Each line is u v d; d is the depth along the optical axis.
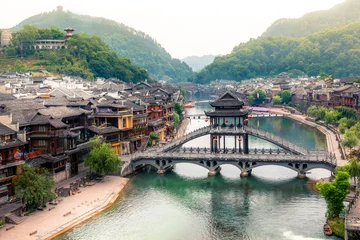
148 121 157.88
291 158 107.44
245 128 119.69
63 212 85.62
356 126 160.00
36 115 102.69
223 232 77.50
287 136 182.62
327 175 112.25
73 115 114.69
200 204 93.06
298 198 94.88
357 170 87.44
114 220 83.19
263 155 109.50
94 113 131.00
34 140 99.81
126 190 103.44
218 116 119.94
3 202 83.69
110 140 126.44
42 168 90.44
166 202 94.50
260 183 107.69
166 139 163.62
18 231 75.69
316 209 87.62
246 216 85.19
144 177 115.56
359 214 71.56
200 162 115.38
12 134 88.25
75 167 109.50
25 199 82.25
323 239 72.50
